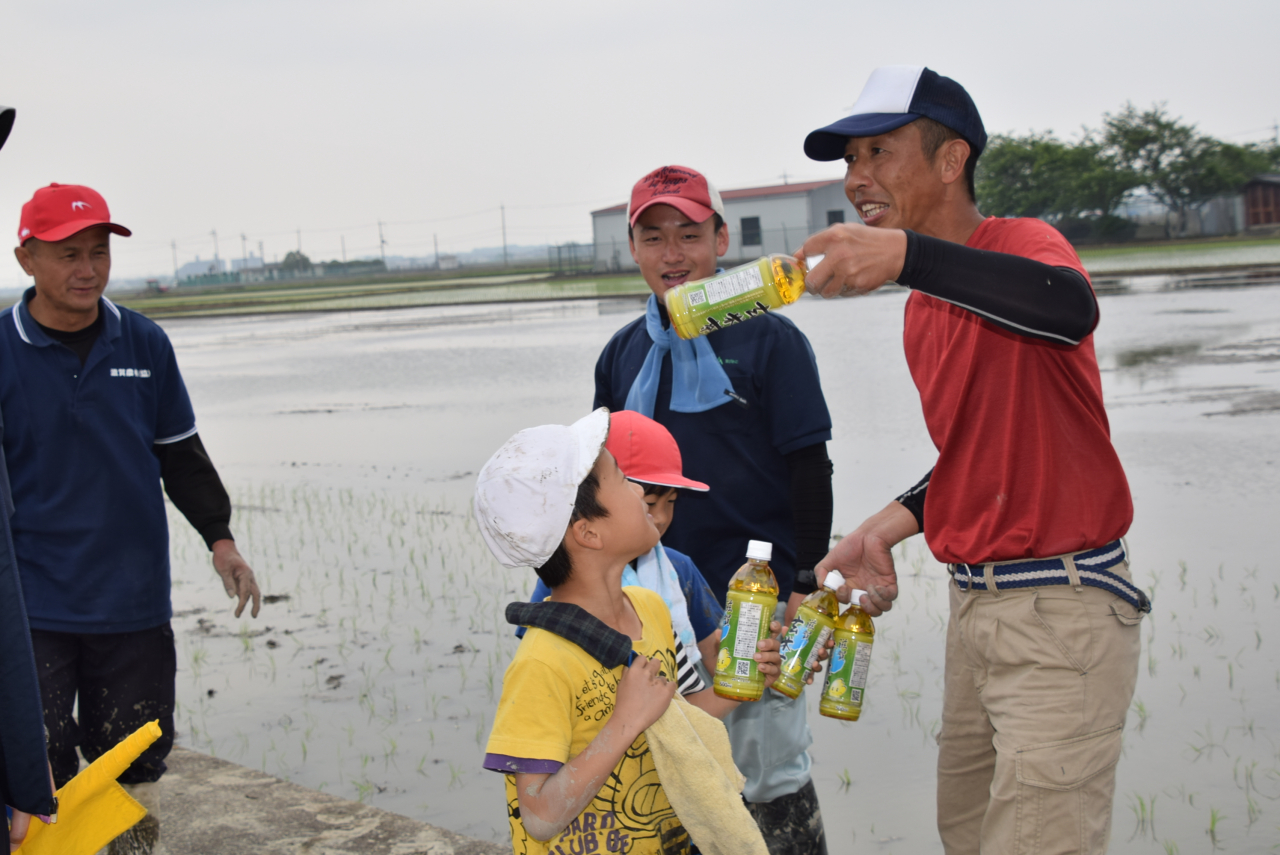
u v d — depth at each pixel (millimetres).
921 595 6594
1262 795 4090
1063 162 56125
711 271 3480
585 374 18531
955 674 2973
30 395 3607
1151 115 54969
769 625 2494
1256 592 6156
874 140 2697
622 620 2279
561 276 68438
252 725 5246
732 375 3332
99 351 3711
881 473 9602
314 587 7492
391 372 21266
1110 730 2555
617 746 2035
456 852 3727
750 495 3377
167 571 3920
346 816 3998
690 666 2516
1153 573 6574
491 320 34344
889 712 5035
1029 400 2541
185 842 3830
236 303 66062
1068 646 2531
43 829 2441
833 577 2695
